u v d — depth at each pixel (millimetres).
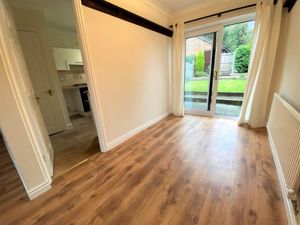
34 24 2553
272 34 2266
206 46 3191
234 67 3553
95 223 1142
